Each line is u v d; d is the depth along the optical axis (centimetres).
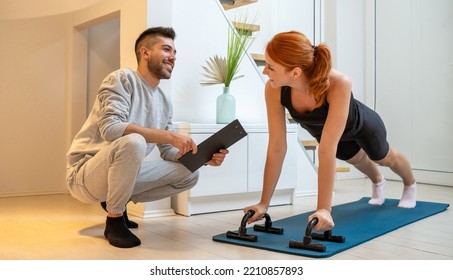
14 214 285
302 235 220
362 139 252
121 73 218
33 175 381
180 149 205
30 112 379
